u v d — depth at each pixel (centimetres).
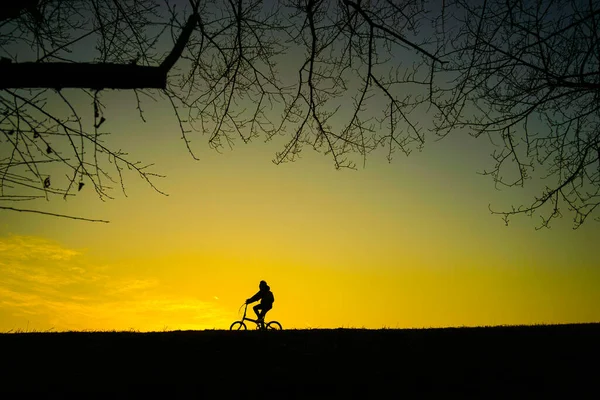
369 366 949
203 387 849
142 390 831
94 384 845
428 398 805
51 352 1010
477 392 824
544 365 931
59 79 381
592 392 809
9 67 373
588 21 554
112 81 392
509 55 600
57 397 788
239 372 920
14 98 447
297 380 881
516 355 992
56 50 450
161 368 932
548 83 590
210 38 588
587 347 1029
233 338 1163
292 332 1232
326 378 891
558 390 822
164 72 405
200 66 636
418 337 1147
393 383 867
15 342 1087
